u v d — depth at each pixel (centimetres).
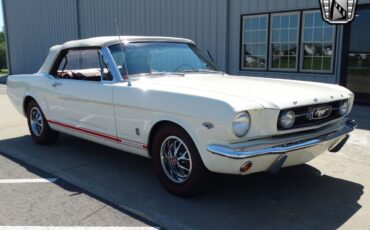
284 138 351
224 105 330
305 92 381
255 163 338
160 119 386
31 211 374
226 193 404
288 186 421
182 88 388
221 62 1118
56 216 362
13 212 372
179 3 1195
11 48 2186
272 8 991
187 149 372
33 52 1975
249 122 332
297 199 388
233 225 337
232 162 331
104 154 554
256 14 1027
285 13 975
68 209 376
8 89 657
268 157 338
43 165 510
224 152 330
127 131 432
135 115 415
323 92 394
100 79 473
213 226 336
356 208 367
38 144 611
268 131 338
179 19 1202
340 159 509
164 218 352
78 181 449
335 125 404
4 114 902
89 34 1577
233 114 322
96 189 424
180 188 388
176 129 377
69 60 538
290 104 346
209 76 481
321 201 383
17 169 497
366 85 875
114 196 404
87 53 498
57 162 521
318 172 463
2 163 523
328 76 927
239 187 420
